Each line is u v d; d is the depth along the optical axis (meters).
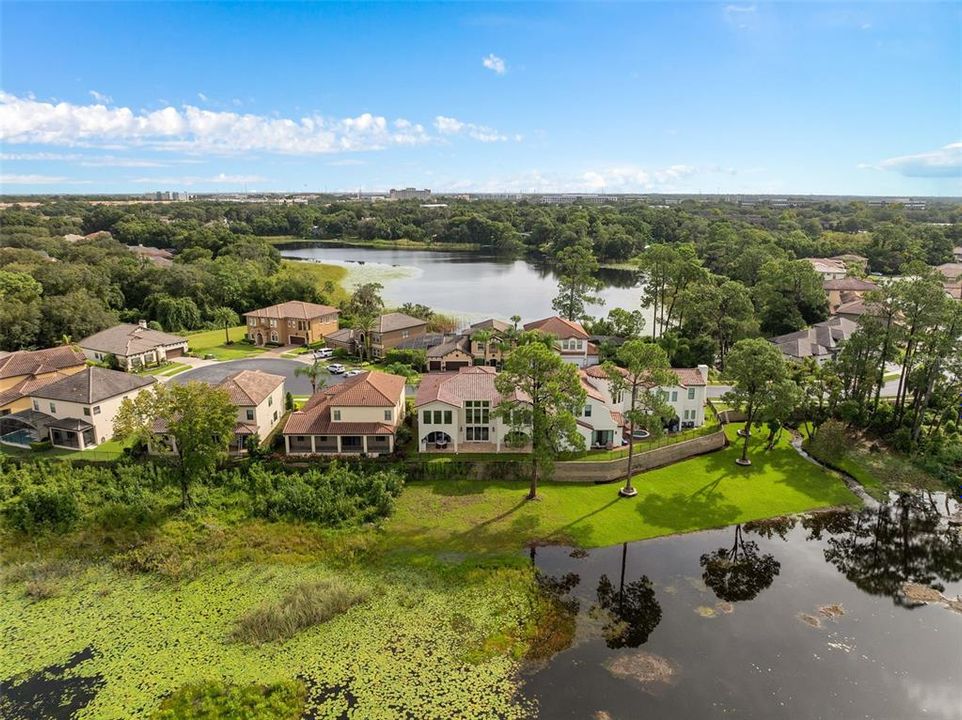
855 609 42.03
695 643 38.12
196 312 124.50
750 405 62.72
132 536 48.62
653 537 50.81
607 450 63.06
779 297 110.44
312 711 32.69
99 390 63.38
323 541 48.84
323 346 108.69
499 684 34.50
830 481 60.50
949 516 55.22
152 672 35.50
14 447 61.97
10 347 96.25
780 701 33.50
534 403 54.12
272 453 60.31
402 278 194.62
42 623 39.69
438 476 59.09
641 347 54.72
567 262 120.62
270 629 38.41
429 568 45.50
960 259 183.75
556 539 50.00
